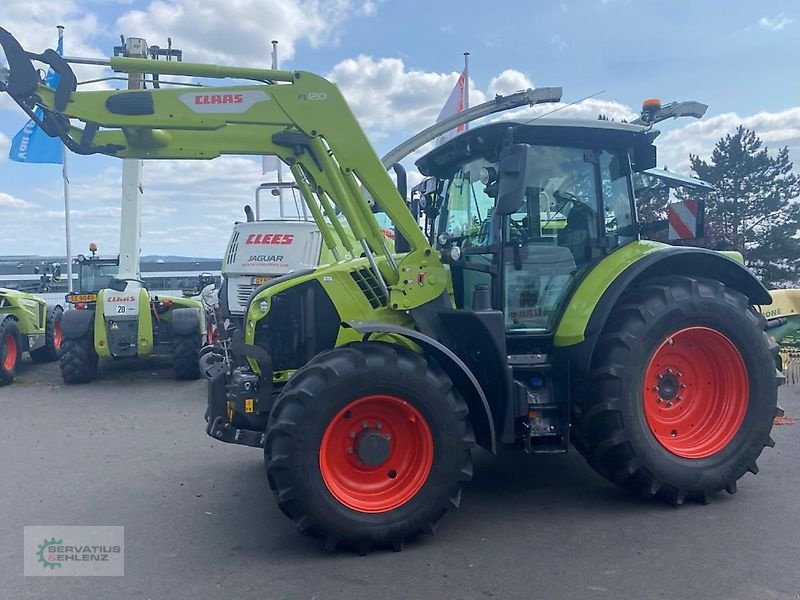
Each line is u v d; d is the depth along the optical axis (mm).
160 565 3822
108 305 10008
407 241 4508
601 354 4414
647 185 5652
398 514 3904
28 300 11781
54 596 3484
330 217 4863
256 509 4695
